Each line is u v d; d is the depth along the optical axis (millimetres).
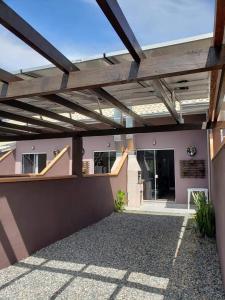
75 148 7637
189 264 4785
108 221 8750
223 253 3773
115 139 12570
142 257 5203
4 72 3191
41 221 5832
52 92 3094
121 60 3316
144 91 4820
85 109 4734
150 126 6434
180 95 5680
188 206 10430
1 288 3859
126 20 2375
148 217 9305
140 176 11977
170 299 3520
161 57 2650
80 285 3967
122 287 3896
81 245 6047
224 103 4746
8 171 15258
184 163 11945
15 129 6602
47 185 6133
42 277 4266
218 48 2453
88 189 8250
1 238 4688
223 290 3762
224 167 3418
